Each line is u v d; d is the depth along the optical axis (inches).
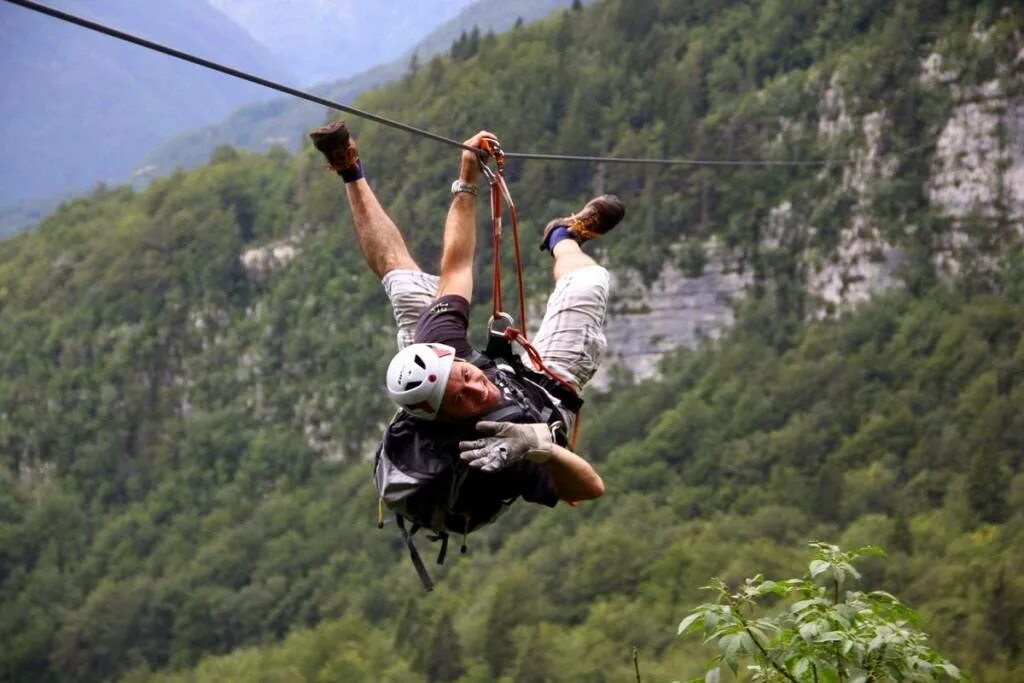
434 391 319.6
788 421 7564.0
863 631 379.2
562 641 5625.0
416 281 379.9
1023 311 7785.4
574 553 6515.8
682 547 6215.6
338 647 6368.1
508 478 339.6
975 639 4507.9
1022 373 7126.0
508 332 359.3
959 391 7249.0
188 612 7657.5
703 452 7440.9
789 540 6259.8
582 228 417.7
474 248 375.9
